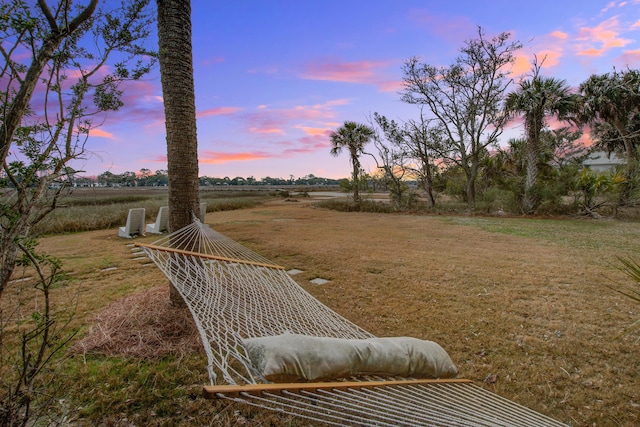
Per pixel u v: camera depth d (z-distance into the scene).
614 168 13.90
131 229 8.40
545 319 3.58
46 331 1.77
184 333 2.99
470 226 10.95
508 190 15.95
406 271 5.38
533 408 2.20
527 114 13.83
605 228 10.12
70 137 1.91
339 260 6.11
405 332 3.28
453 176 20.56
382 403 1.35
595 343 3.06
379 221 12.57
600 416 2.13
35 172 1.66
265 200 25.08
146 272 5.12
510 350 2.95
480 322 3.51
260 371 1.32
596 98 14.38
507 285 4.68
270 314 2.40
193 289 2.65
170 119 3.30
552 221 12.09
